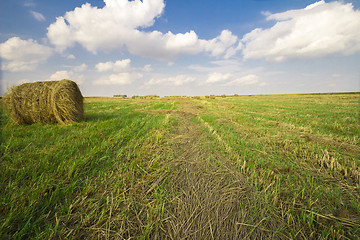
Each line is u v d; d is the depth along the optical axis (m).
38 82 6.75
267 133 5.40
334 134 5.20
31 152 3.26
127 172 2.71
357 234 1.64
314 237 1.61
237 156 3.51
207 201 2.13
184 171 2.94
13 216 1.64
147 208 1.98
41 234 1.55
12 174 2.45
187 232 1.67
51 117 6.58
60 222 1.74
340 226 1.68
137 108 14.88
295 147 4.02
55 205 1.94
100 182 2.45
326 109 12.10
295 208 1.98
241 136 5.08
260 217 1.86
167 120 7.48
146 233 1.61
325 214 1.86
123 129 5.36
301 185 2.47
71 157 3.03
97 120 7.43
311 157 3.49
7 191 2.06
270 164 3.13
